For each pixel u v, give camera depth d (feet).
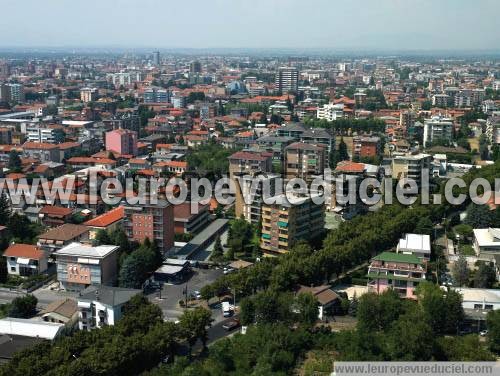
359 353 595.06
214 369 584.40
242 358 605.73
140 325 643.04
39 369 549.95
